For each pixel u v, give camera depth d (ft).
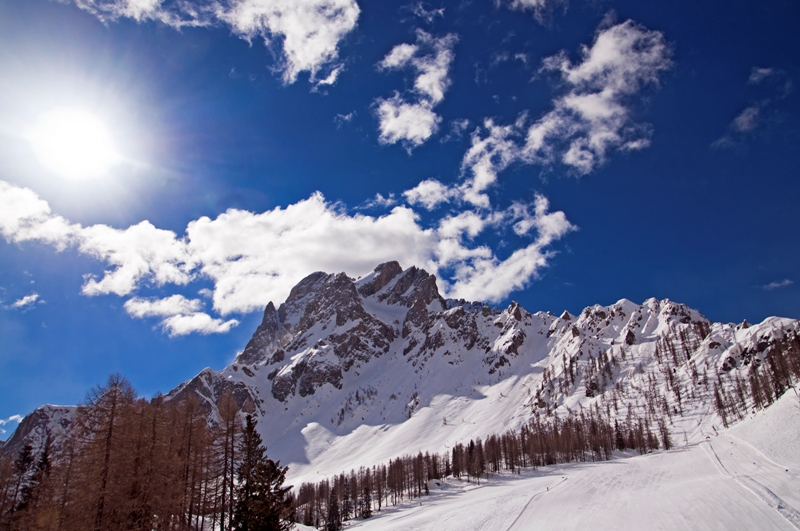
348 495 637.30
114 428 172.86
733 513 181.88
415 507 532.32
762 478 237.04
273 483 183.73
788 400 407.23
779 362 611.88
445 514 319.06
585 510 229.86
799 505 183.11
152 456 180.55
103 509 163.02
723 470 295.89
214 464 209.77
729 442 396.98
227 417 210.38
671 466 358.23
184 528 199.62
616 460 595.06
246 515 173.99
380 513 554.87
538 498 287.48
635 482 305.73
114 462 168.35
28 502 225.35
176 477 198.29
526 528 211.82
